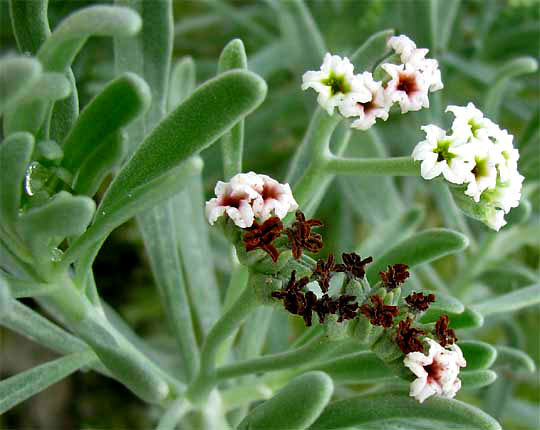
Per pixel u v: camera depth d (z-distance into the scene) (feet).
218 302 0.47
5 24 0.59
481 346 0.34
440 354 0.29
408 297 0.30
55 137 0.34
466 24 0.71
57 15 0.53
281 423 0.29
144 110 0.27
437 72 0.33
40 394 0.64
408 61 0.32
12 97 0.22
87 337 0.33
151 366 0.37
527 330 0.60
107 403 0.65
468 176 0.30
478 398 0.61
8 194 0.26
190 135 0.29
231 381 0.43
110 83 0.27
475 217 0.31
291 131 0.69
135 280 0.67
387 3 0.62
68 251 0.30
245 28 0.69
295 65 0.55
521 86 0.63
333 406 0.32
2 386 0.33
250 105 0.28
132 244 0.66
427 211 0.71
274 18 0.69
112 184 0.30
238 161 0.36
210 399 0.39
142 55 0.38
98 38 0.62
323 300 0.29
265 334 0.47
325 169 0.35
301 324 0.65
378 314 0.29
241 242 0.29
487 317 0.54
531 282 0.52
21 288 0.31
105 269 0.66
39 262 0.30
